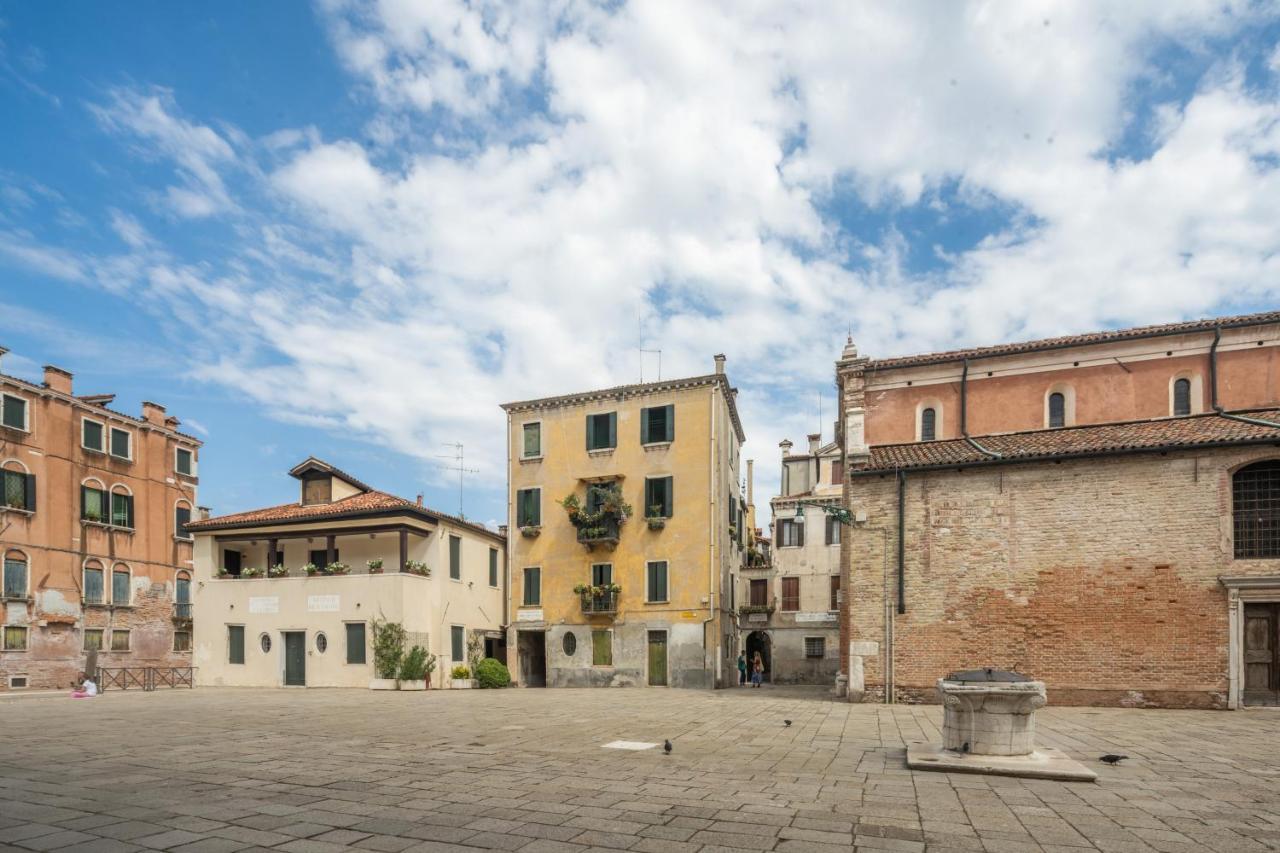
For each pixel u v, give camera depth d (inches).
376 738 537.6
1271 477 745.0
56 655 1393.9
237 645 1330.0
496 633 1487.5
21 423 1374.3
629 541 1390.3
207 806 313.3
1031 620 801.6
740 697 988.6
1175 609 753.6
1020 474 826.2
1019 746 406.3
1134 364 940.0
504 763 422.0
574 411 1472.7
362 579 1261.1
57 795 335.9
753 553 1835.6
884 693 845.2
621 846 254.1
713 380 1384.1
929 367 1026.7
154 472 1638.8
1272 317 884.0
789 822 285.4
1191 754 459.8
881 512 873.5
